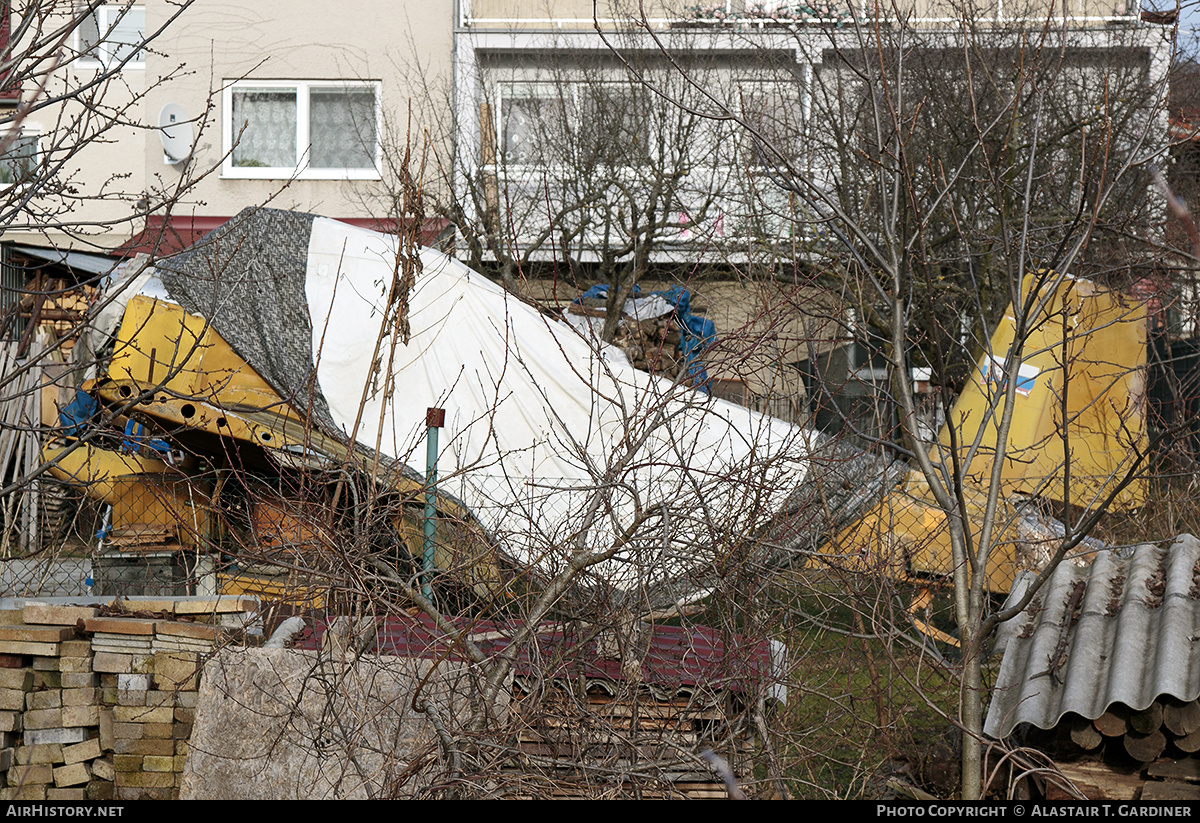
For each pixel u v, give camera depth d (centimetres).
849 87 1230
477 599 516
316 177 1898
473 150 1695
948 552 683
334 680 460
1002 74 1216
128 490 848
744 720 511
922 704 597
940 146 1109
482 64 1844
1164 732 465
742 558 513
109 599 669
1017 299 517
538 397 880
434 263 913
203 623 586
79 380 891
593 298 1368
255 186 1902
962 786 491
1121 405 869
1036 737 505
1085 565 653
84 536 918
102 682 580
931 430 560
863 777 526
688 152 1556
